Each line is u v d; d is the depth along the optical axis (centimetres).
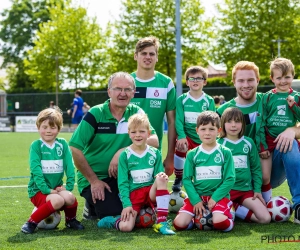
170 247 418
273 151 568
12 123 3309
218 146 513
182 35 3753
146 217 509
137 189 514
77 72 4416
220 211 482
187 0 3759
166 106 638
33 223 490
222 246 419
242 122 545
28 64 4634
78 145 540
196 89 644
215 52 3609
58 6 4528
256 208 530
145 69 617
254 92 571
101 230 502
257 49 3472
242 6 3516
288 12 3475
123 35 3831
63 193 500
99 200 535
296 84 1276
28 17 6141
